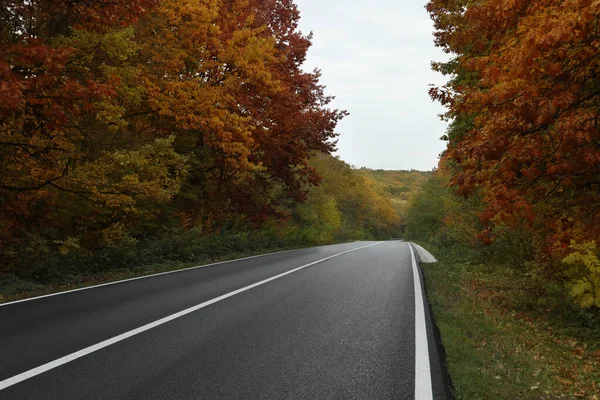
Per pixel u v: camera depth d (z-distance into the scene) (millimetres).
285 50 22359
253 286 9367
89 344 4953
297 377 4055
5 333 5398
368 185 101312
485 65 5637
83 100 8719
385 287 9508
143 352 4691
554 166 4672
